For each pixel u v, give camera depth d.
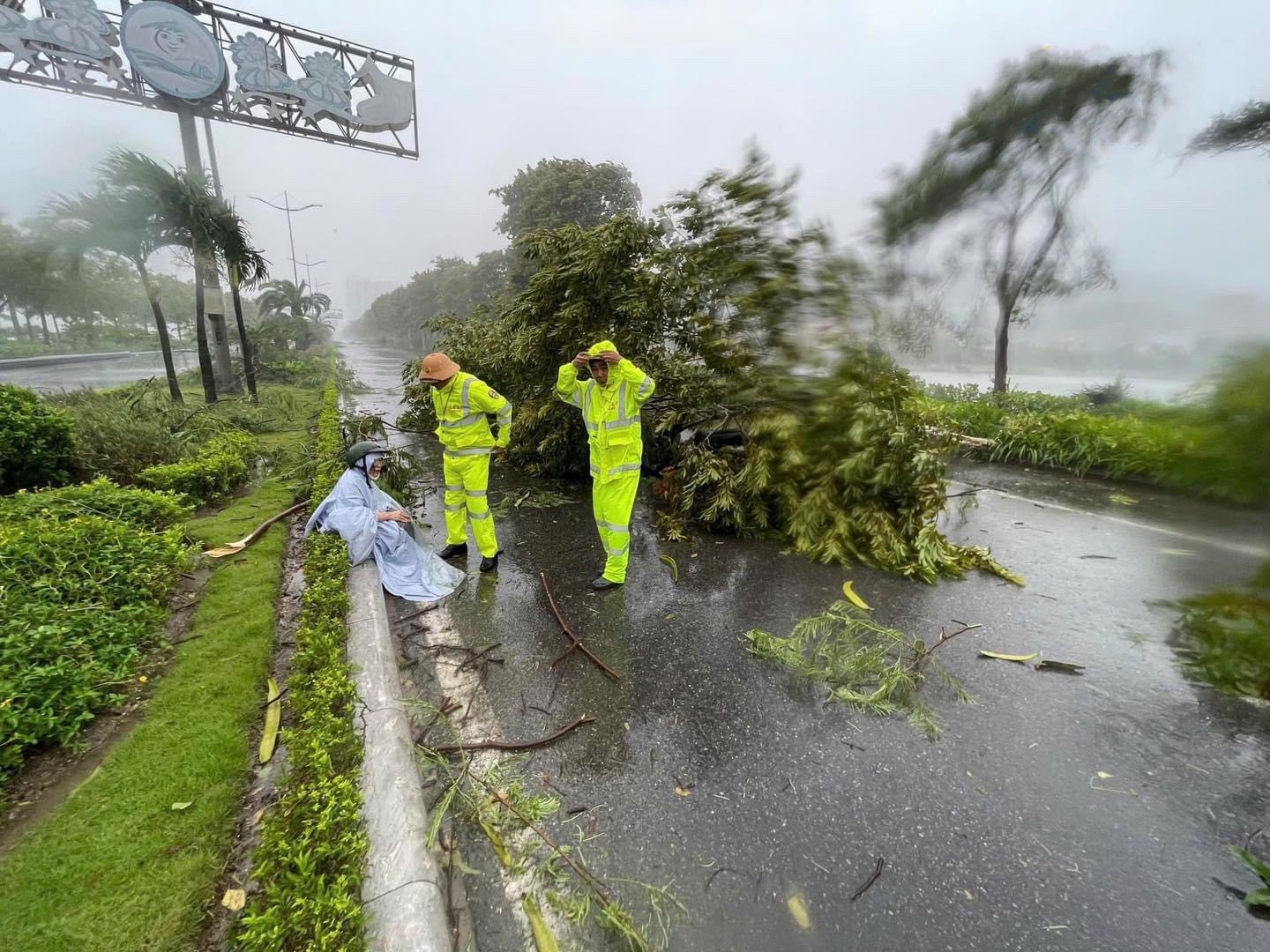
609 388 4.02
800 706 2.94
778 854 2.09
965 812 2.28
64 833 2.00
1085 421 8.09
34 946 1.61
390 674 2.84
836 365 5.12
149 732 2.51
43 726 2.38
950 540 5.26
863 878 2.00
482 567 4.59
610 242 6.23
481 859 2.09
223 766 2.33
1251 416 3.27
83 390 8.12
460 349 8.91
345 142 17.20
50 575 3.37
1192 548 4.98
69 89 12.92
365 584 3.76
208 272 12.79
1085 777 2.45
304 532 5.14
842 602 4.08
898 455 4.91
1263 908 1.90
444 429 4.45
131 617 3.26
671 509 5.94
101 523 3.95
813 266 5.19
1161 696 3.00
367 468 4.52
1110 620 3.80
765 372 5.49
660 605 4.04
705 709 2.92
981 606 4.01
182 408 8.75
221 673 2.95
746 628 3.72
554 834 2.18
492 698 3.01
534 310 6.93
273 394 13.77
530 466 7.73
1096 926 1.84
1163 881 1.99
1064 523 5.73
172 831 2.02
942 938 1.80
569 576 4.50
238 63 14.78
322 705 2.35
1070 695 3.02
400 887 1.72
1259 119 2.87
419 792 2.15
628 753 2.61
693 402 6.22
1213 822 2.23
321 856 1.69
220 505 5.88
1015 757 2.57
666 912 1.88
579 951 1.78
